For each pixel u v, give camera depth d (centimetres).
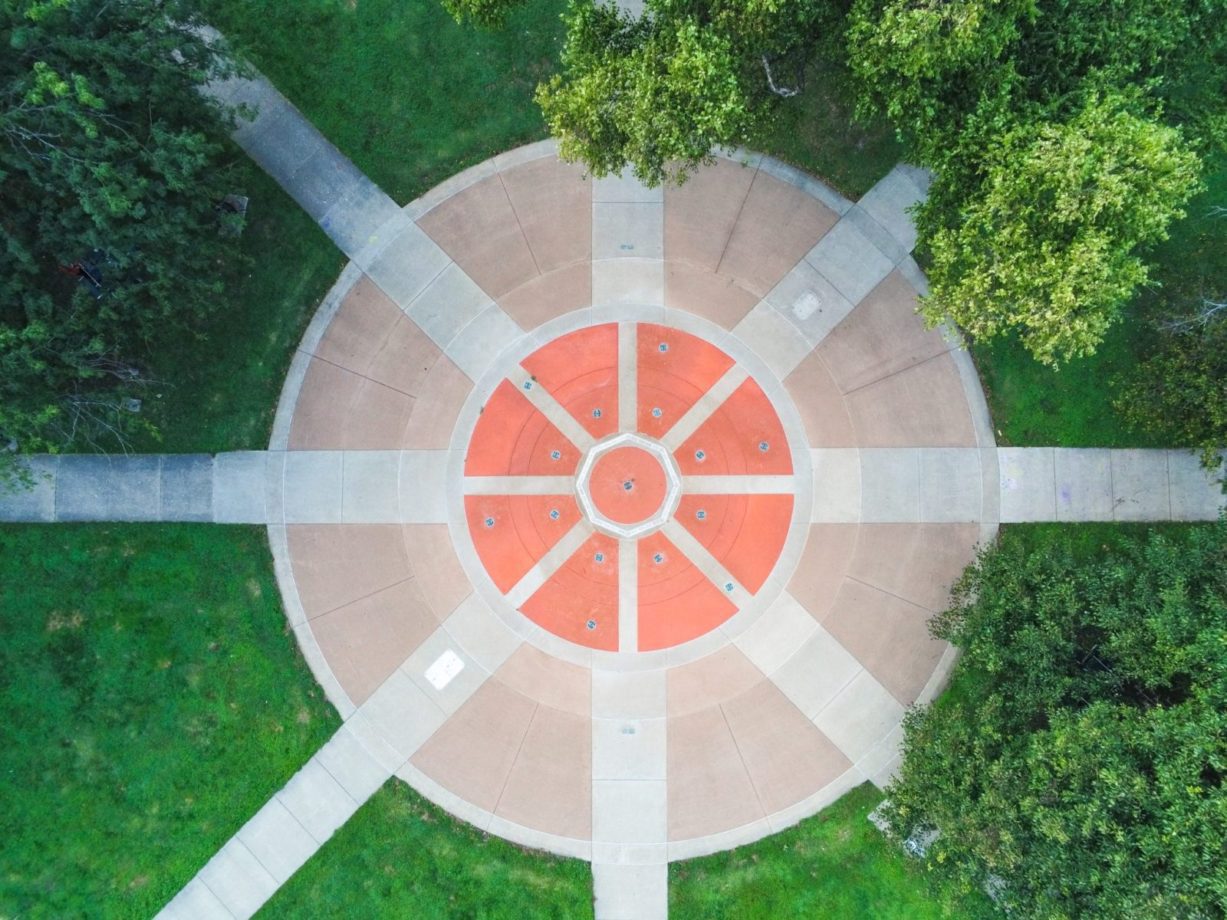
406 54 2400
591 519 2362
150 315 2050
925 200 2397
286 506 2355
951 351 2402
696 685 2344
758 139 2331
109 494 2333
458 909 2281
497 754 2327
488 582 2361
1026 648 1977
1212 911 1587
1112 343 2372
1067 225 1653
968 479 2383
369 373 2391
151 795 2289
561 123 1784
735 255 2412
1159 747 1672
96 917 2242
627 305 2405
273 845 2288
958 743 2023
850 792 2330
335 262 2397
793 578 2375
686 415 2398
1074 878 1739
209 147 1905
